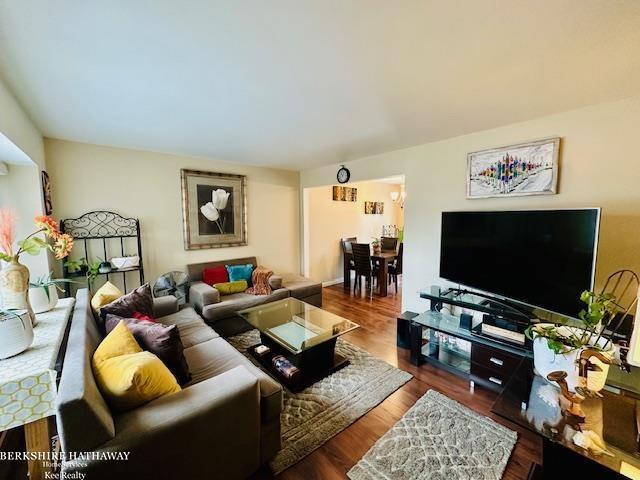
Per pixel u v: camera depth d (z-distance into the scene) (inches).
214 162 150.3
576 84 65.1
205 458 47.9
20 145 73.5
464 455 61.6
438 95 71.5
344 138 110.6
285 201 184.4
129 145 119.1
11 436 65.7
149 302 88.0
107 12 41.0
